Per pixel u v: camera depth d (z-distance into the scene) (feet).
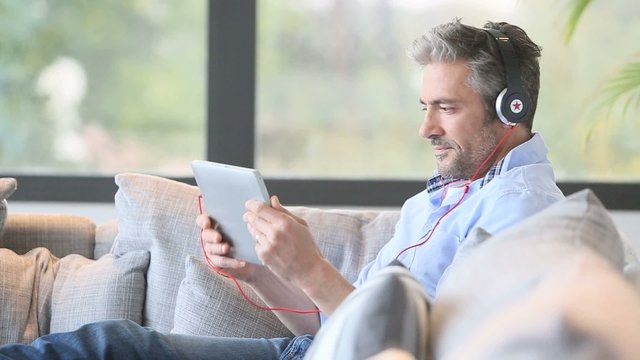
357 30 17.84
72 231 13.04
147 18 17.88
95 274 12.18
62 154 18.11
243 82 17.63
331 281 9.01
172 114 17.99
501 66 9.42
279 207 9.34
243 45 17.58
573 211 6.48
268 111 17.98
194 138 18.04
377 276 6.13
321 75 17.93
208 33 17.60
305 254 9.00
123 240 12.47
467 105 9.51
